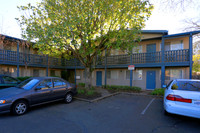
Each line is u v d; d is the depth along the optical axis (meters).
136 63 11.35
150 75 11.57
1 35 9.54
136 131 3.54
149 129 3.66
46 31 6.99
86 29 6.91
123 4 7.13
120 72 13.26
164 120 4.33
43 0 7.66
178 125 3.94
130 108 5.74
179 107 3.86
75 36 7.72
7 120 4.26
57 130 3.58
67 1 7.10
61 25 6.98
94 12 7.62
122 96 8.55
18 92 4.89
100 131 3.53
